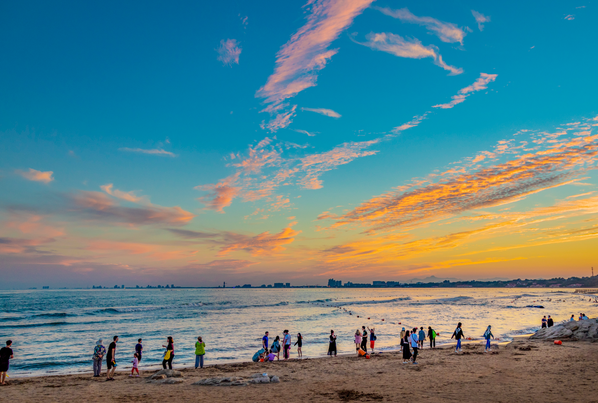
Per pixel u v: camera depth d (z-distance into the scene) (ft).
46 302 435.53
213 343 128.77
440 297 612.70
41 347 124.88
